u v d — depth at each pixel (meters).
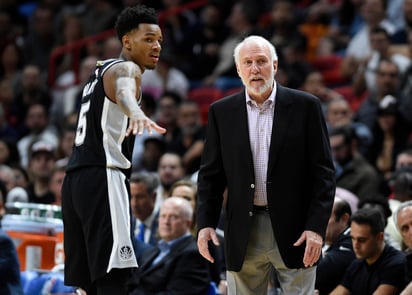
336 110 23.58
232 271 12.03
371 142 22.84
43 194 22.09
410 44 26.55
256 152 11.89
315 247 11.54
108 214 11.12
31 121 28.17
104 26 33.28
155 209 18.36
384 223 15.03
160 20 33.12
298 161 11.81
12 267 15.19
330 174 11.80
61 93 30.77
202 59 31.91
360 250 14.85
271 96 11.92
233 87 30.55
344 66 28.92
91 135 11.26
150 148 24.03
